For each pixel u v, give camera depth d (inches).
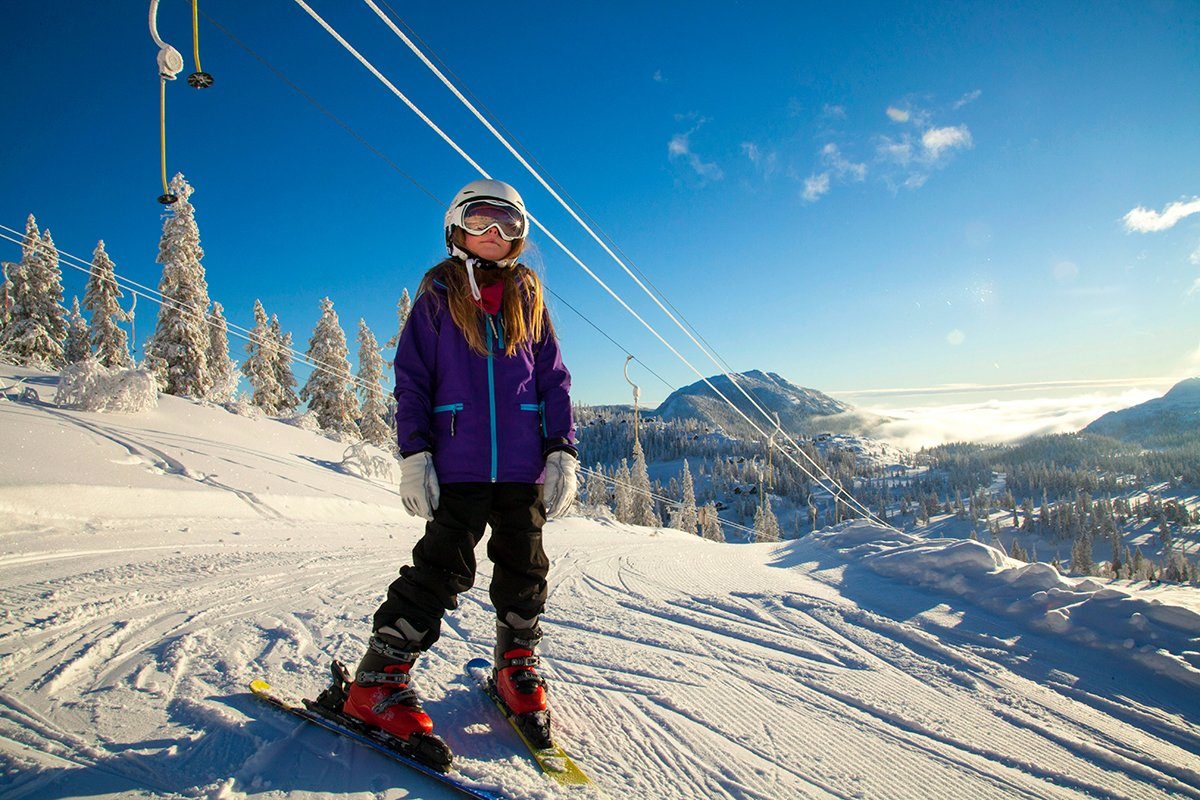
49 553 170.9
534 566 72.3
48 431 317.7
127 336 931.3
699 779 66.0
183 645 89.7
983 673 111.6
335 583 151.6
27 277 890.1
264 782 52.6
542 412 74.8
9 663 78.9
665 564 231.5
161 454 350.9
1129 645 116.6
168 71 86.6
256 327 1157.7
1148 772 78.6
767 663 111.0
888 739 83.6
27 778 50.1
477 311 71.9
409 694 63.7
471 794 53.6
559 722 77.3
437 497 65.9
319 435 721.6
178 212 866.8
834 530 288.5
